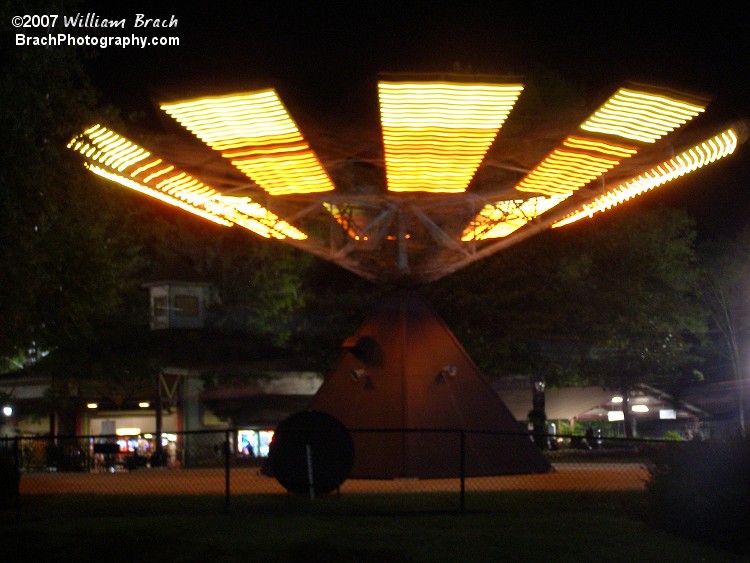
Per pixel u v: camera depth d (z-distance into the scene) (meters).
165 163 15.35
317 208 19.30
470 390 17.91
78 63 18.72
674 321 40.00
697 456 11.22
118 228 31.38
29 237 18.28
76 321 24.69
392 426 17.17
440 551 10.05
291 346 42.12
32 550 10.63
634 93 12.46
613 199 18.30
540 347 35.75
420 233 19.28
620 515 12.61
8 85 15.51
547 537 10.80
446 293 33.16
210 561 9.88
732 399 46.81
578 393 43.16
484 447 17.50
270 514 12.77
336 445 14.13
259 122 13.41
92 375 36.88
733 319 52.97
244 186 17.09
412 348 17.84
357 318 35.06
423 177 15.76
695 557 9.97
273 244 47.09
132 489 16.83
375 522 11.89
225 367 40.94
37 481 19.83
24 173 16.28
